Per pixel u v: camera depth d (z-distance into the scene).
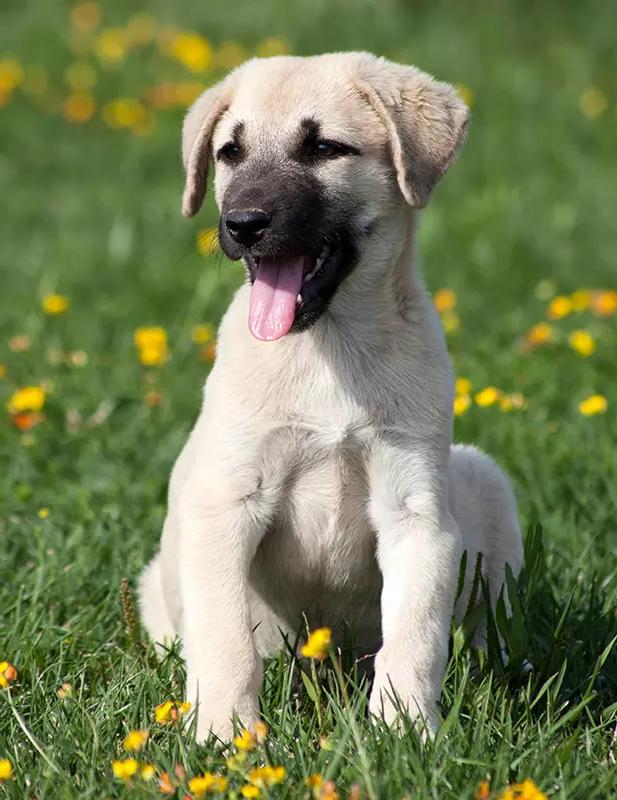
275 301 7.71
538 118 22.81
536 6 27.80
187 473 7.91
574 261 16.80
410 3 27.80
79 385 12.41
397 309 7.88
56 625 8.26
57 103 23.97
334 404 7.66
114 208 19.42
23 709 7.12
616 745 6.66
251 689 7.12
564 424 11.33
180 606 8.20
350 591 8.16
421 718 6.70
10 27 27.77
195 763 6.28
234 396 7.69
